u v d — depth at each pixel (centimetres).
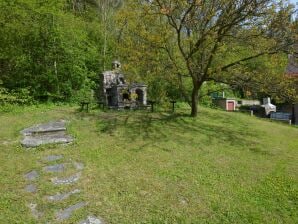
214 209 520
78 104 1523
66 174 624
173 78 1335
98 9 2434
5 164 662
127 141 885
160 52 1227
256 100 2753
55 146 800
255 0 1027
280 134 1205
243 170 719
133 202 526
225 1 1047
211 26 1134
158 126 1097
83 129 991
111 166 683
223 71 1192
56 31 1499
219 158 799
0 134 876
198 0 984
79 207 500
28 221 455
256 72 1167
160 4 1024
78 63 1647
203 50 1163
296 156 880
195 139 967
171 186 597
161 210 506
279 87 1137
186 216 494
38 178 599
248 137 1079
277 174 707
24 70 1459
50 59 1534
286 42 1074
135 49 1187
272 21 1065
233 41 1132
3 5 1309
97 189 565
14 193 535
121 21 1220
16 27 1366
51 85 1509
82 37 1705
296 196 589
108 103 1507
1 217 461
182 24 1097
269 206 546
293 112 1920
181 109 1561
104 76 1518
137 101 1491
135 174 645
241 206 537
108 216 480
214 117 1416
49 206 499
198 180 636
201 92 1855
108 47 2077
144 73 1291
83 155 745
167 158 762
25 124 1005
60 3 1511
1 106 1216
